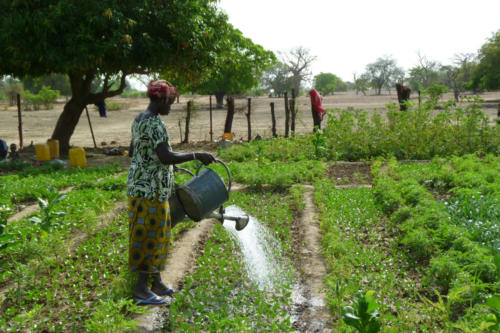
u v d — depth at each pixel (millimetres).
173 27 13508
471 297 3492
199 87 47250
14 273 4156
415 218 5422
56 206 6660
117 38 12727
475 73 51656
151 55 13805
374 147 12367
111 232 6004
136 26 13648
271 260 4883
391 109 13352
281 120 30609
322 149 12281
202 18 14438
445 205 6246
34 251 4742
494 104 40438
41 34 12164
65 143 16234
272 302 3754
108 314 3184
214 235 5723
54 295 3955
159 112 3605
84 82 16172
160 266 3779
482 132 12281
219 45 15586
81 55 12273
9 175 10758
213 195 4004
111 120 35062
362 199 7324
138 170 3588
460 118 12680
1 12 12430
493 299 2555
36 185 8906
